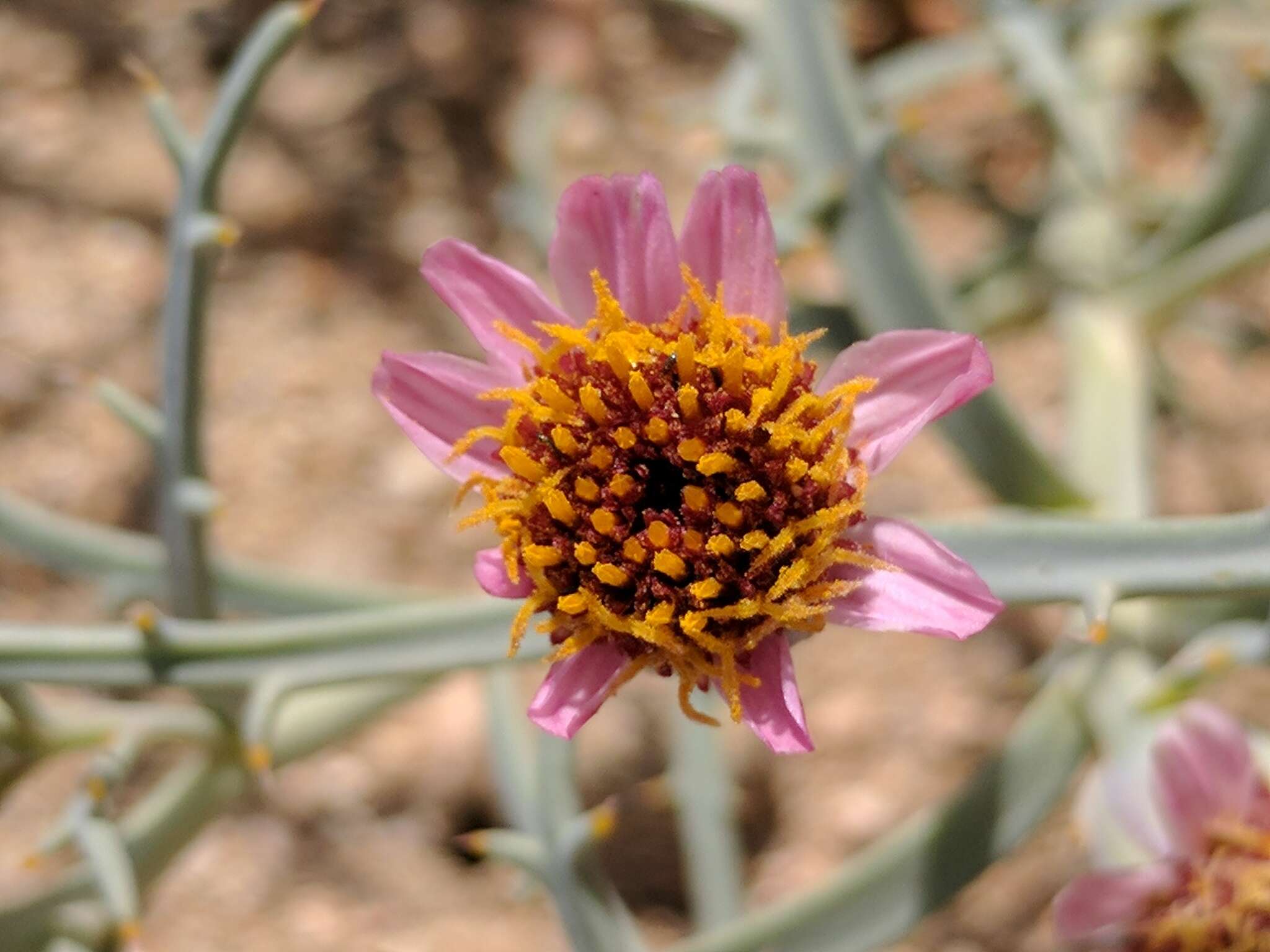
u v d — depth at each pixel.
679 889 0.18
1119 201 0.17
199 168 0.13
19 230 0.20
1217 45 0.19
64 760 0.18
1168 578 0.11
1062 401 0.20
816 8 0.14
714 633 0.11
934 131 0.22
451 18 0.21
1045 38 0.16
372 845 0.18
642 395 0.11
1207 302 0.19
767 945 0.14
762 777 0.18
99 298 0.19
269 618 0.17
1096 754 0.15
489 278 0.11
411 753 0.18
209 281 0.13
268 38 0.13
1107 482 0.15
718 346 0.11
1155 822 0.13
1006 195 0.21
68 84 0.21
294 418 0.19
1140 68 0.20
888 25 0.22
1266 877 0.12
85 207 0.20
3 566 0.18
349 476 0.19
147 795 0.17
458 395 0.11
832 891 0.14
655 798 0.15
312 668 0.13
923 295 0.14
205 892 0.17
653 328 0.11
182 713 0.14
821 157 0.14
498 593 0.11
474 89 0.21
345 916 0.17
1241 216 0.16
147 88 0.13
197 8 0.21
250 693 0.14
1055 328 0.20
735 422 0.11
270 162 0.21
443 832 0.18
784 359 0.11
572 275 0.11
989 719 0.18
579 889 0.14
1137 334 0.17
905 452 0.20
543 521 0.11
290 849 0.18
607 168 0.21
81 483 0.18
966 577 0.11
